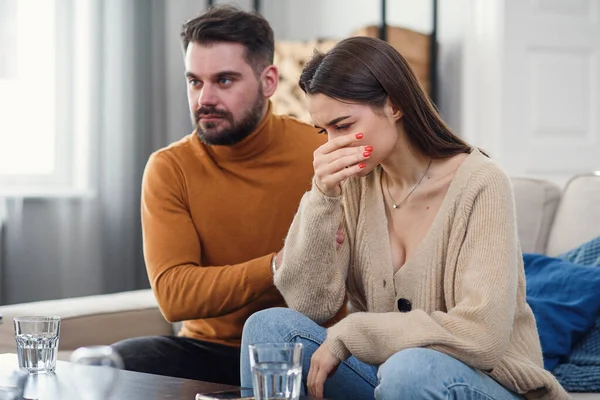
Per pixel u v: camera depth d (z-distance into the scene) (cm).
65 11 460
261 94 271
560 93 498
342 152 200
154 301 322
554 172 499
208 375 266
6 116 443
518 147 494
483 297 186
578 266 258
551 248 285
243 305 249
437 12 521
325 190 209
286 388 155
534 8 496
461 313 185
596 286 249
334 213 211
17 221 445
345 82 197
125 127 483
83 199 469
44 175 460
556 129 498
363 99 198
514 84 494
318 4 593
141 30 493
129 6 486
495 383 186
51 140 461
